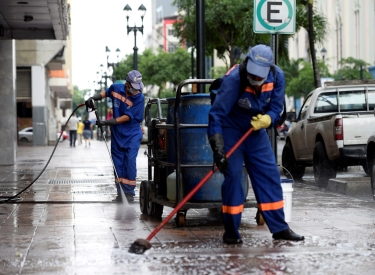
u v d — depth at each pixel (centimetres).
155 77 6819
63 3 1945
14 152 2209
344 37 7669
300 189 1346
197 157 800
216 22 2634
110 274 567
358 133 1381
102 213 935
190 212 943
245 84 670
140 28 3175
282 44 2600
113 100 1097
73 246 684
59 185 1387
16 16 2053
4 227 809
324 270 575
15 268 588
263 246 679
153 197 875
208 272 571
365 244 687
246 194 828
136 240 653
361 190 1217
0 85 2188
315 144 1466
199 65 1420
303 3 2275
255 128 675
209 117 677
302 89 6669
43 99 4231
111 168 1983
